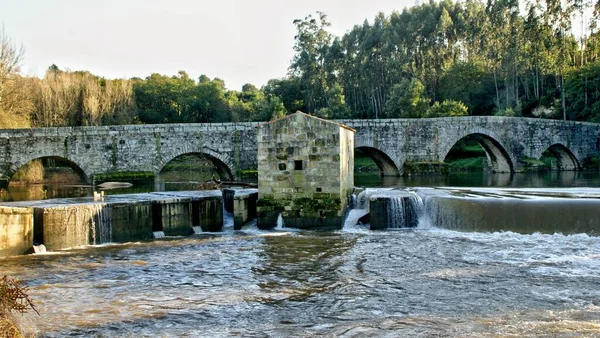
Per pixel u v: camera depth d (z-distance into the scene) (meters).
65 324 14.79
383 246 24.66
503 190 35.84
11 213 23.38
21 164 46.25
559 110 85.75
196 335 13.94
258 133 30.08
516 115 86.69
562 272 19.47
